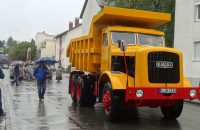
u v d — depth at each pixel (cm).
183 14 2586
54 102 1670
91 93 1476
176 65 1093
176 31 2669
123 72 1159
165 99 1058
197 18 2462
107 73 1136
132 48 1176
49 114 1280
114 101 1086
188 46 2520
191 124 1109
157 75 1073
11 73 3195
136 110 1413
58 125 1065
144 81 1067
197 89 1077
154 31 1309
